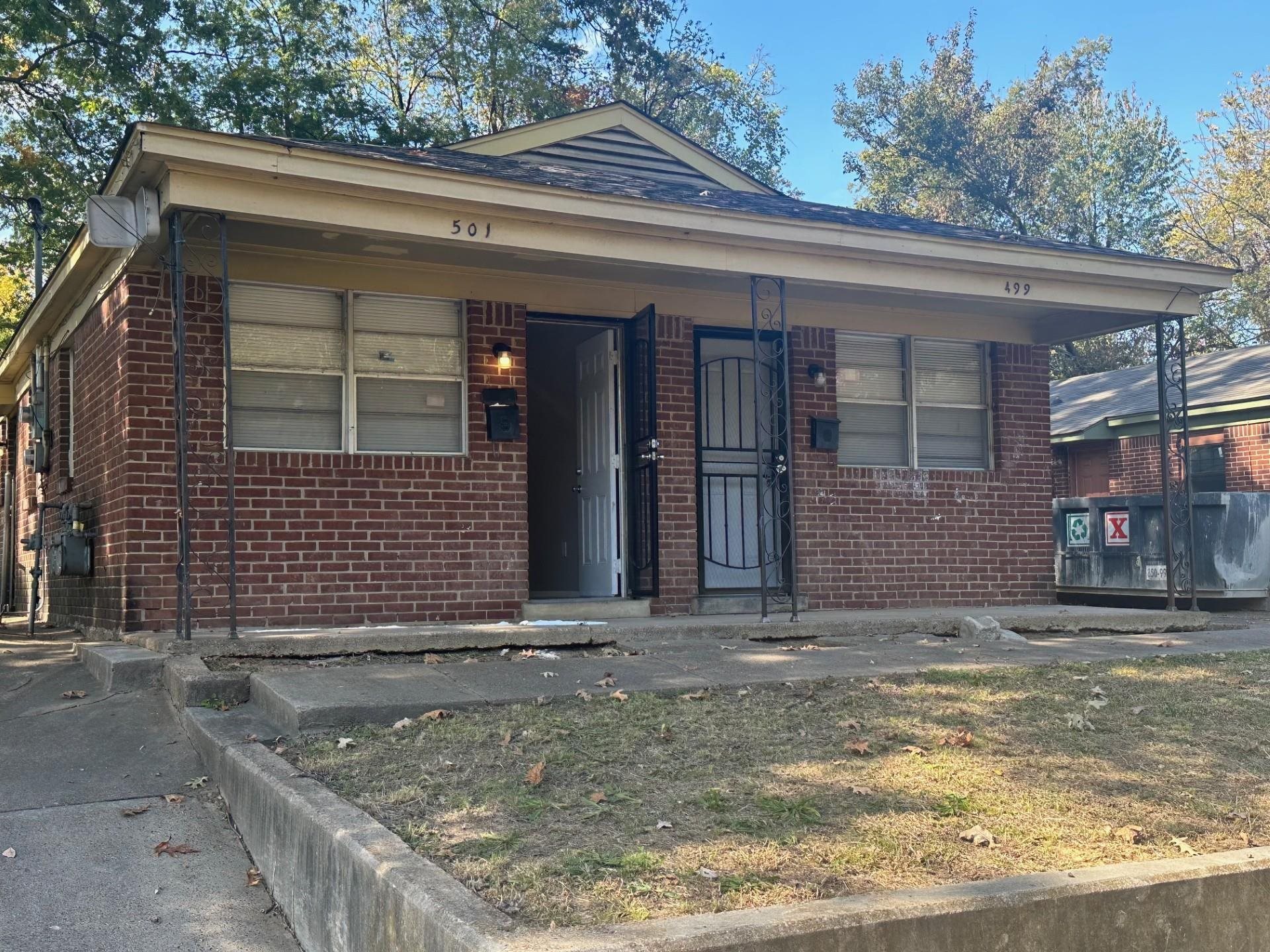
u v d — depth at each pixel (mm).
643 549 9633
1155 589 12023
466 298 8961
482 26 24438
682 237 8375
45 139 19016
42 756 5555
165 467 7891
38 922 3854
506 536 8914
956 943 3061
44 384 11750
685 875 3373
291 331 8438
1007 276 9680
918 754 4809
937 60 37344
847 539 10383
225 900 4160
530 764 4570
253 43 20531
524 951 2662
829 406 10430
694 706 5621
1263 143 31953
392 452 8711
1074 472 19203
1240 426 16250
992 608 10609
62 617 11234
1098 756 4902
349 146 8797
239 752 4867
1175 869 3480
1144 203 35438
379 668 6531
